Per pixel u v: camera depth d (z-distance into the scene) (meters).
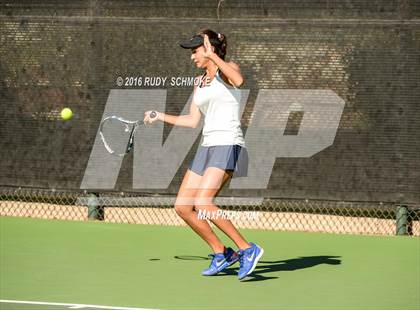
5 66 19.81
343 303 12.09
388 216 19.36
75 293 12.50
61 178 19.73
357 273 14.23
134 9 19.02
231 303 11.98
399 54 17.92
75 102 19.50
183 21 18.78
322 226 19.06
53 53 19.53
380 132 18.09
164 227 18.80
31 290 12.66
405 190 18.08
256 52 18.42
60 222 19.14
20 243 16.61
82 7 19.30
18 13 19.62
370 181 18.22
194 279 13.57
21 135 19.86
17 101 19.81
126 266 14.59
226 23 18.52
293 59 18.30
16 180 19.95
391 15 17.89
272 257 15.63
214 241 13.66
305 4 18.17
